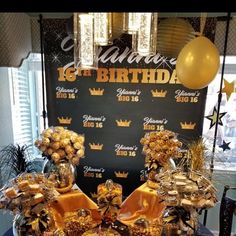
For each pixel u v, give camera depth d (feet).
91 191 7.50
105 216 4.62
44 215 4.00
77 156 5.32
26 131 7.92
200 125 7.13
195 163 5.39
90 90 7.35
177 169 4.60
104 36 4.45
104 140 7.56
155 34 4.26
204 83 4.65
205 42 4.40
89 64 4.79
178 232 3.88
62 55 7.09
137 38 4.56
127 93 7.25
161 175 4.49
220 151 7.15
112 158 7.61
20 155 6.82
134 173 7.57
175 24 3.91
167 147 5.23
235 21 4.67
